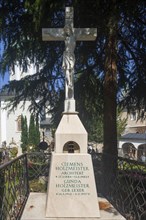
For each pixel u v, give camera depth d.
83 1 6.78
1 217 4.98
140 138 35.25
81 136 5.86
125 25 8.62
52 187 5.64
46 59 9.68
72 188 5.64
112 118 8.30
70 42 6.14
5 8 7.64
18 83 10.61
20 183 7.04
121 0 6.84
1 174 4.89
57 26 7.93
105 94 8.45
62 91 10.29
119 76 10.09
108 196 7.02
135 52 9.62
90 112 10.67
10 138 44.03
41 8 6.29
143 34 9.12
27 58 9.80
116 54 8.56
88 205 5.60
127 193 5.81
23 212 5.80
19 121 43.97
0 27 7.93
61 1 6.68
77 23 7.65
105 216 5.62
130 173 5.63
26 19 7.84
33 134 37.44
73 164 5.69
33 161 9.12
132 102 10.32
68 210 5.57
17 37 8.52
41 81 10.38
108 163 7.05
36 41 8.59
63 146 5.84
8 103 11.59
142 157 25.56
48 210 5.56
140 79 9.74
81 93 10.17
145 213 5.29
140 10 7.76
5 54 9.59
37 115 11.03
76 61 9.52
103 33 8.40
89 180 5.67
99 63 9.80
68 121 5.95
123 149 35.03
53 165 5.68
